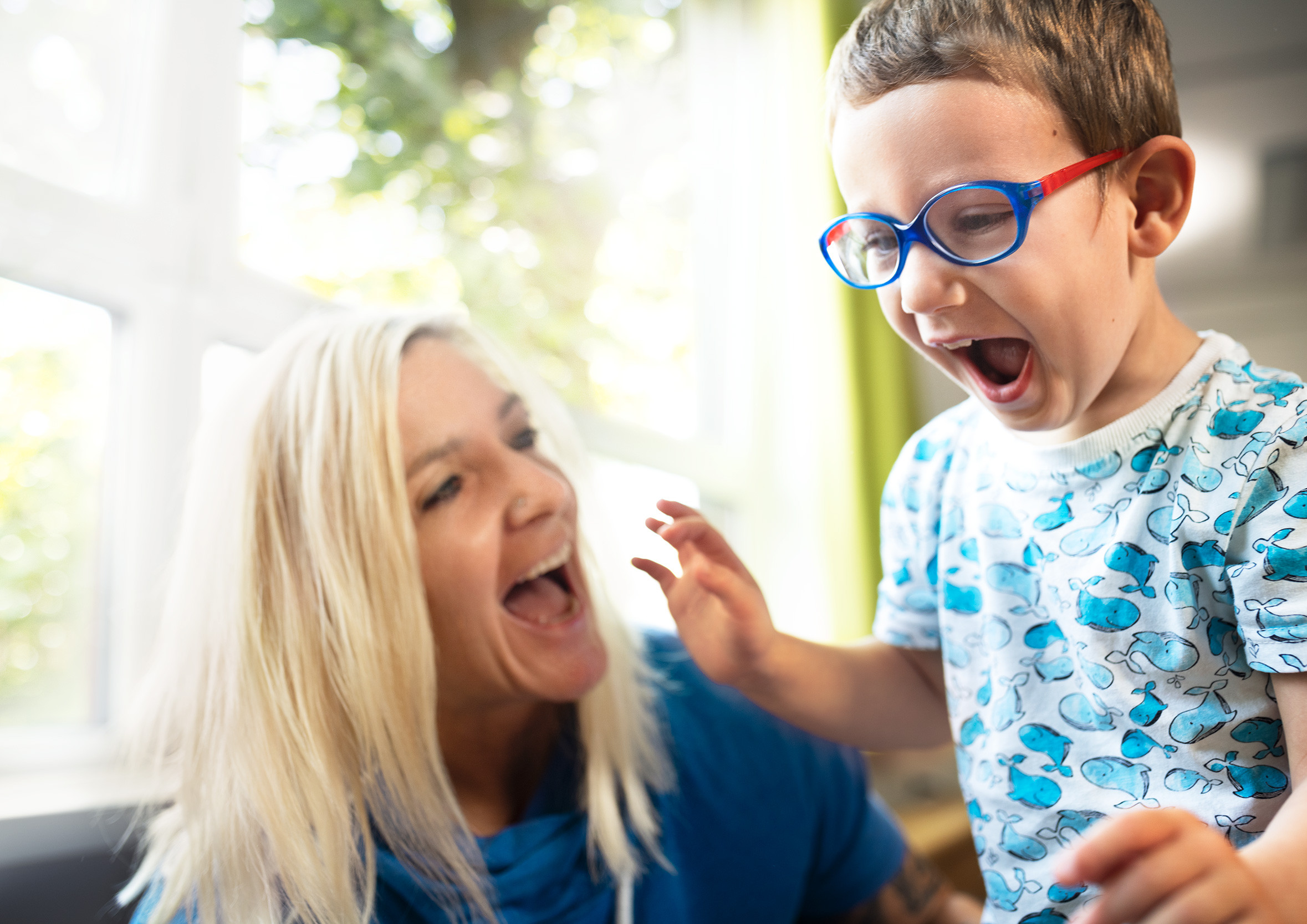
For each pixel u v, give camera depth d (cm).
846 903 94
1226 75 196
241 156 133
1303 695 55
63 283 110
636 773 83
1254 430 59
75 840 84
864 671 81
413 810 72
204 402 124
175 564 83
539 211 182
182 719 77
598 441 174
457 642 75
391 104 157
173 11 124
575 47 193
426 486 75
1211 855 38
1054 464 67
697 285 218
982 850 72
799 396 208
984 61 57
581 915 74
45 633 108
